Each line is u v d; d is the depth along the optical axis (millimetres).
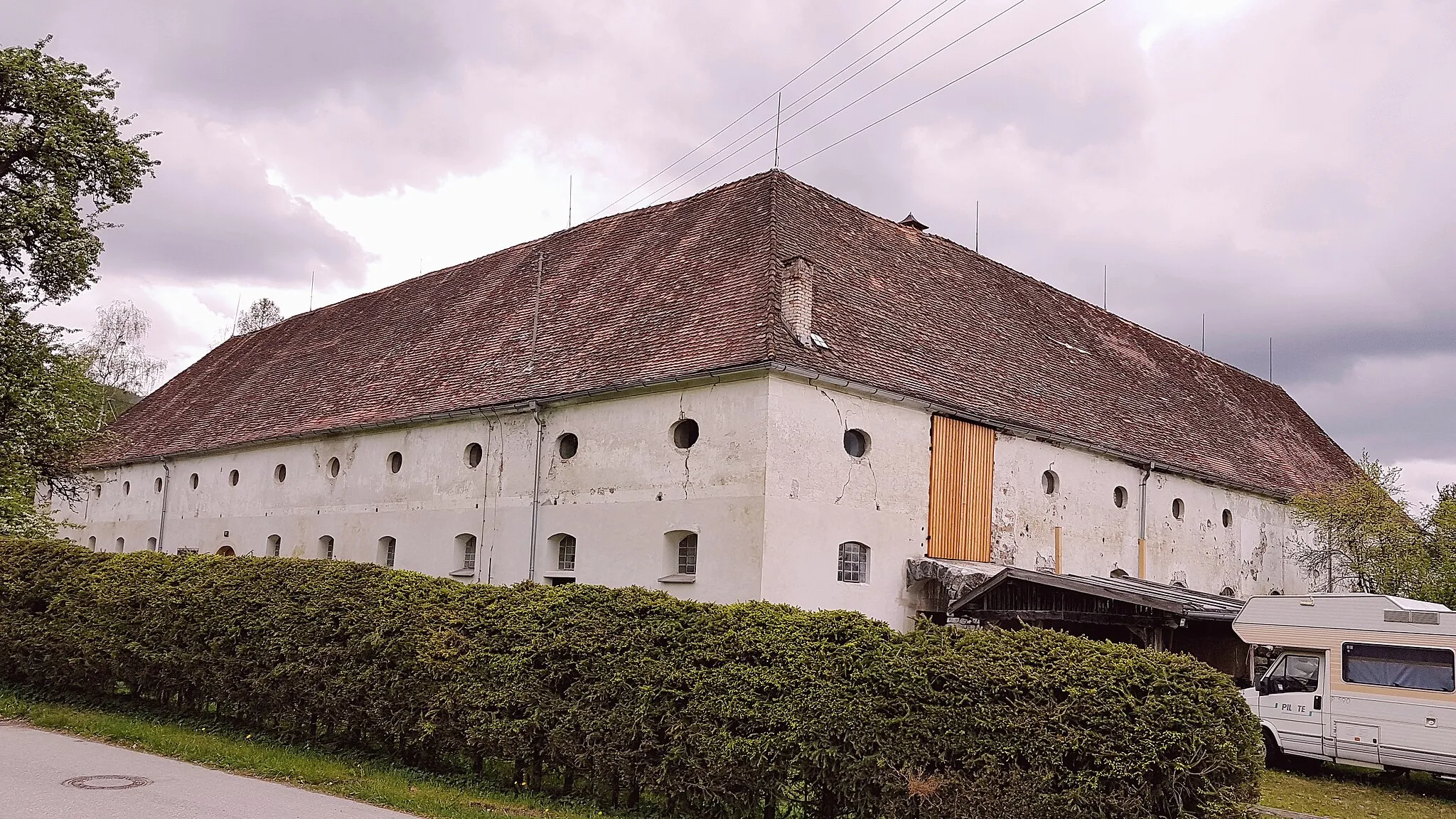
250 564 13617
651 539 18281
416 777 11008
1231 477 27141
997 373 22578
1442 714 14688
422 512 22953
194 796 9477
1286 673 16750
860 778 8664
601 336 21281
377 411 24703
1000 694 8406
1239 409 33312
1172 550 25172
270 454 27906
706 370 17516
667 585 17812
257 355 34906
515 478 21000
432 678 11164
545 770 10727
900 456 19000
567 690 10297
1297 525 30016
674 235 23828
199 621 13617
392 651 11531
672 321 20062
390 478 24016
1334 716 15836
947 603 19250
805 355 17531
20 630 15930
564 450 20453
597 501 19359
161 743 12117
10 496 25984
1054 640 8711
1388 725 15227
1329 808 13664
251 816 8789
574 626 10453
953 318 23484
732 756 9172
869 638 9070
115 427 36219
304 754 11906
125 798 9227
